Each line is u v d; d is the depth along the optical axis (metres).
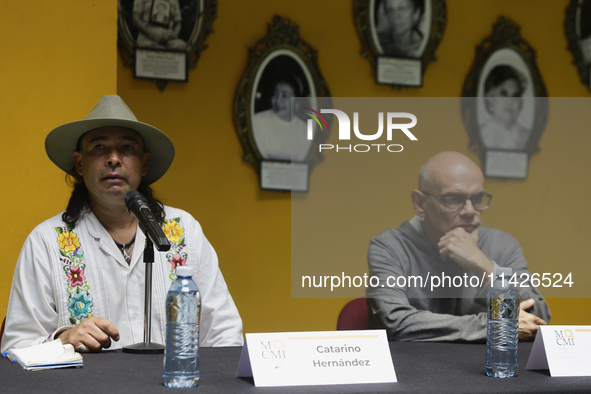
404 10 4.40
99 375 1.25
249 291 4.04
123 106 2.00
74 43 2.67
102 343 1.59
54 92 2.63
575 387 1.20
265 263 4.07
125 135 1.96
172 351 1.14
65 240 1.98
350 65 4.30
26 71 2.59
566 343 1.36
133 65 3.83
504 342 1.33
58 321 1.93
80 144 2.03
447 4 4.53
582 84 4.75
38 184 2.59
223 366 1.39
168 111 3.93
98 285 1.98
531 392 1.16
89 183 1.94
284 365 1.19
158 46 3.88
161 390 1.10
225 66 4.05
